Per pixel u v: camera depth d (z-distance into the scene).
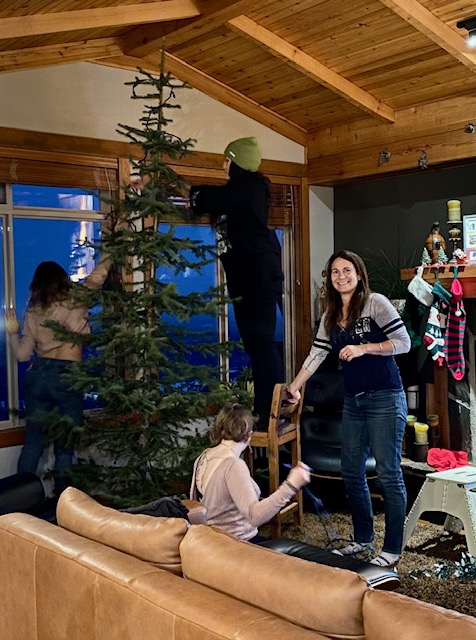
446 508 3.73
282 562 1.73
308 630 1.59
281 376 4.67
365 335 3.67
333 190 5.90
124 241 3.81
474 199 4.98
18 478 3.16
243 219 4.48
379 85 4.76
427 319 5.14
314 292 5.77
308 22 4.12
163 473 3.83
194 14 3.95
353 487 3.87
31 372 4.21
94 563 1.95
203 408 3.80
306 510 4.70
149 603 1.74
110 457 4.34
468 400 4.94
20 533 2.25
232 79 5.02
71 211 4.60
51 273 4.20
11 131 4.23
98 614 1.90
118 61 4.63
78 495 2.41
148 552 1.97
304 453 4.64
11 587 2.27
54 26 3.58
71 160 4.46
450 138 4.75
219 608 1.65
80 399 4.20
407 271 4.94
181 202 4.96
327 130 5.50
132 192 3.79
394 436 3.67
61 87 4.42
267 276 4.54
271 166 5.43
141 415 3.71
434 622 1.42
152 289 3.95
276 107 5.32
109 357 3.70
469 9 3.75
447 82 4.58
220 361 5.33
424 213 5.29
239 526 2.89
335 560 2.63
